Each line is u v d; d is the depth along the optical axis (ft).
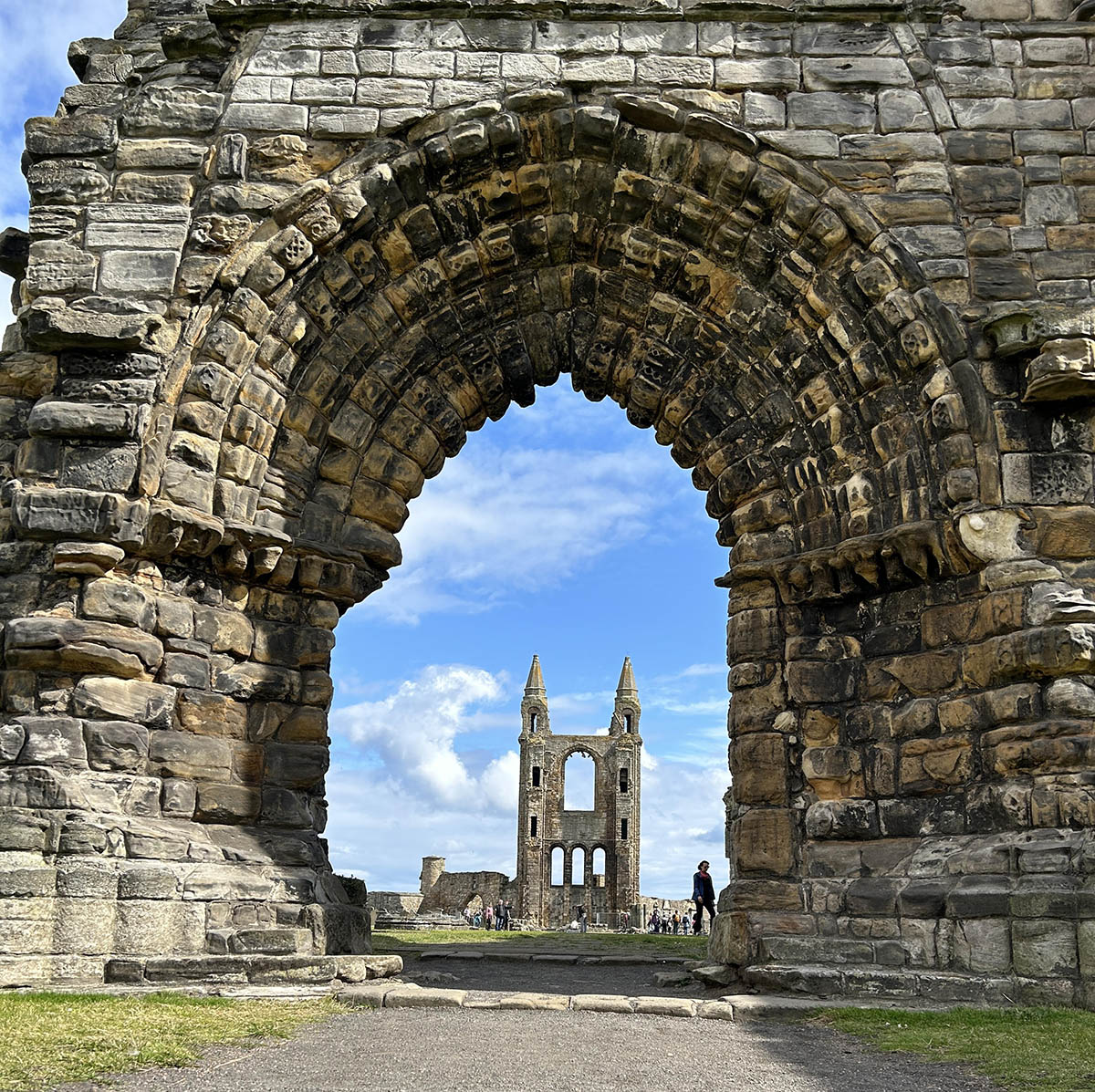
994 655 44.14
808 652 49.96
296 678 49.32
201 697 46.09
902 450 47.78
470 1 51.60
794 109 50.26
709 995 43.32
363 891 50.03
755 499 51.90
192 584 46.85
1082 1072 26.53
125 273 47.83
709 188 50.24
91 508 44.11
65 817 39.40
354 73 50.78
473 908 256.52
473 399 54.65
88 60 51.62
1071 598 42.93
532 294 53.78
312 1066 25.57
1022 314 45.85
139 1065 25.02
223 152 49.39
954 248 48.21
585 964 59.72
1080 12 50.98
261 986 37.96
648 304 53.47
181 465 45.96
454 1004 36.09
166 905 39.81
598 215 51.96
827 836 47.44
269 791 47.52
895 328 47.55
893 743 47.55
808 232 49.06
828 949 43.34
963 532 45.14
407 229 50.55
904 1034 32.58
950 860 43.01
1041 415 46.14
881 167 49.42
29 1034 27.58
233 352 47.44
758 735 49.88
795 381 50.96
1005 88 50.26
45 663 42.73
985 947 39.93
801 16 51.39
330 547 50.24
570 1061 27.25
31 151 49.42
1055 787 41.39
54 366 46.65
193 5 51.90
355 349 51.08
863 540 47.60
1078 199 48.78
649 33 51.42
